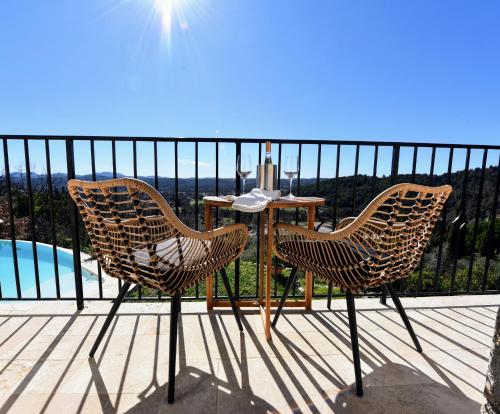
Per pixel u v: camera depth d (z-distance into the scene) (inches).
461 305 83.7
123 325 69.4
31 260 258.8
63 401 45.4
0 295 82.0
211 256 52.3
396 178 82.7
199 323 70.8
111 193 42.7
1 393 47.1
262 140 81.1
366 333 67.6
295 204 60.5
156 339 63.4
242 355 58.1
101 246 50.9
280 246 60.2
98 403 45.1
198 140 80.2
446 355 59.1
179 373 52.4
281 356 57.9
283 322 72.2
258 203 57.5
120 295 55.9
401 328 70.2
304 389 48.8
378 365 55.5
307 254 53.7
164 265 47.3
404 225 46.5
